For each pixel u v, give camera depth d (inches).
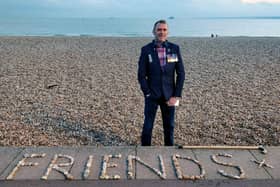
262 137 256.5
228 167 172.2
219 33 2304.4
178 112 319.3
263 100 367.2
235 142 246.4
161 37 198.1
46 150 190.2
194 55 767.1
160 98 203.2
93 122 288.4
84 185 155.3
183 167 171.5
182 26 3796.8
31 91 402.6
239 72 547.2
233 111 323.9
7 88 417.1
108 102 354.9
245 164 175.2
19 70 546.0
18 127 273.3
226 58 720.3
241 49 901.8
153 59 198.5
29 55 735.1
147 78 204.7
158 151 189.6
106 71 544.7
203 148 192.9
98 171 167.0
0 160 177.9
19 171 166.6
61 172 165.5
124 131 267.7
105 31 2391.7
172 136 210.7
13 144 237.6
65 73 525.7
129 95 386.9
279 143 245.0
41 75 506.9
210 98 375.6
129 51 832.9
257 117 305.0
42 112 316.8
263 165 174.1
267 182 158.7
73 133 261.9
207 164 174.7
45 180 158.9
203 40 1192.8
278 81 473.7
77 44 999.0
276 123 287.6
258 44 1037.8
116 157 181.8
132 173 165.0
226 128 276.2
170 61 199.3
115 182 157.6
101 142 245.0
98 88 422.6
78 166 171.8
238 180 159.9
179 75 203.0
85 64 617.0
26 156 181.8
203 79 487.5
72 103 350.3
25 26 3287.4
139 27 3120.1
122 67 584.4
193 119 298.7
